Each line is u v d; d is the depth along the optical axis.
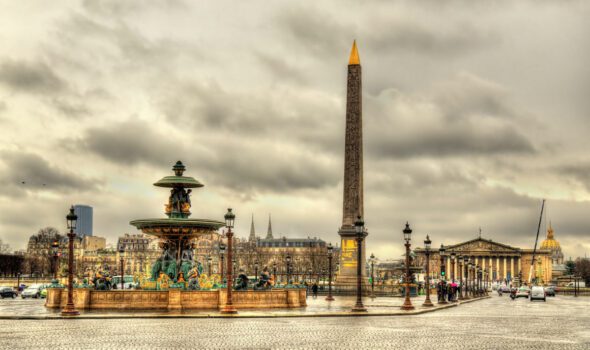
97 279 67.88
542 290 121.62
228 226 57.59
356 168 117.62
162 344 33.72
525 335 41.06
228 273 57.56
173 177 72.19
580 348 33.75
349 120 116.12
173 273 69.62
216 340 35.78
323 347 33.00
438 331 43.06
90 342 34.50
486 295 156.62
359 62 115.25
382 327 45.78
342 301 92.81
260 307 65.69
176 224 69.75
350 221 120.19
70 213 54.56
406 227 69.25
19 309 63.25
